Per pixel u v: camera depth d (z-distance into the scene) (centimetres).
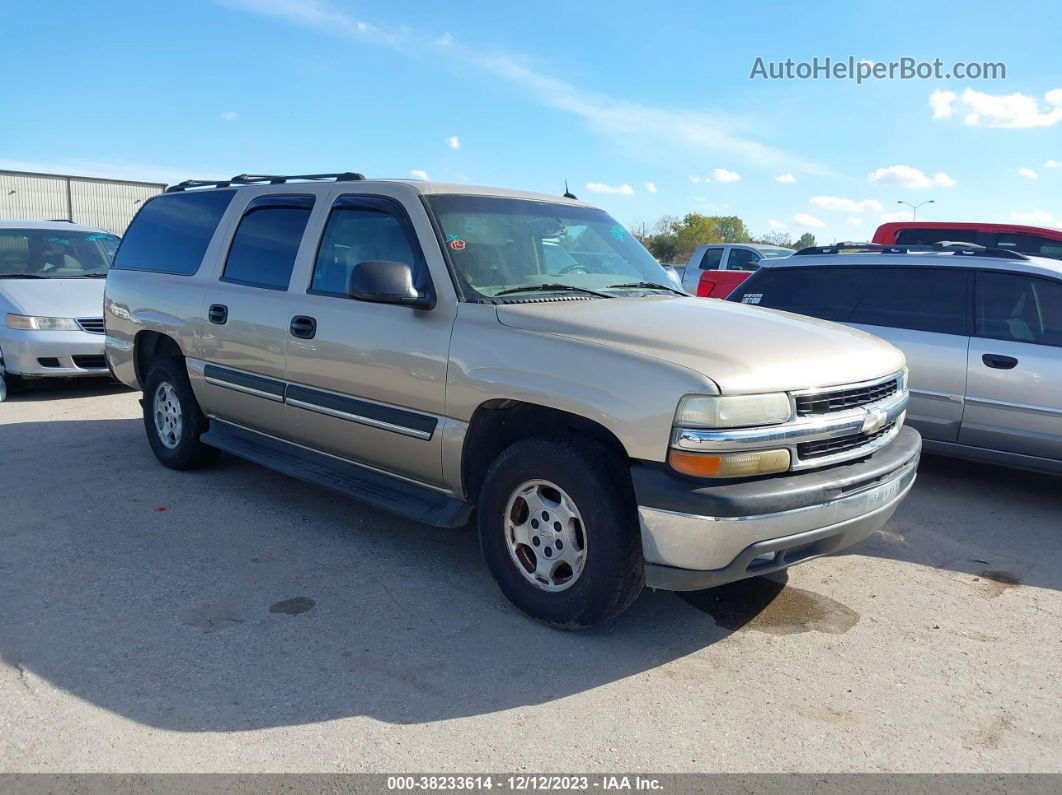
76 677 325
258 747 283
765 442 329
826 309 661
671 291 475
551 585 370
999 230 1047
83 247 1034
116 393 934
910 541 505
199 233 576
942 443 602
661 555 328
